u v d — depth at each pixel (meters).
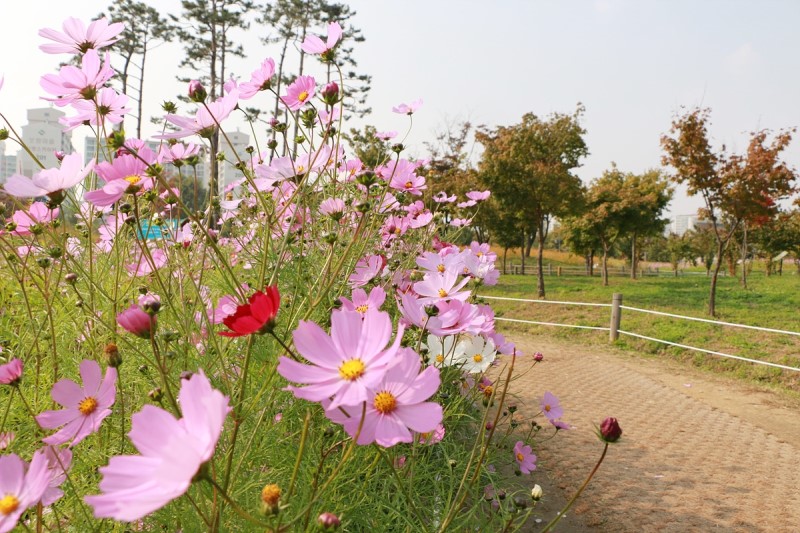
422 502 1.81
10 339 1.68
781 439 3.96
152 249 1.92
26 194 1.05
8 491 0.78
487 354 1.95
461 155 15.85
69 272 1.51
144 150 1.13
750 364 6.18
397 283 2.11
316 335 0.83
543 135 14.45
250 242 1.84
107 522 1.17
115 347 1.02
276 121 1.75
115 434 1.42
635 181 24.09
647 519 2.65
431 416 0.83
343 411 0.85
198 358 1.35
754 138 9.88
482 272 1.74
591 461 3.30
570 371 5.89
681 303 12.14
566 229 27.73
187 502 1.09
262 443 1.25
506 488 2.71
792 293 13.98
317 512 1.20
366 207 1.21
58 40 1.34
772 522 2.69
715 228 10.15
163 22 19.55
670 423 4.22
